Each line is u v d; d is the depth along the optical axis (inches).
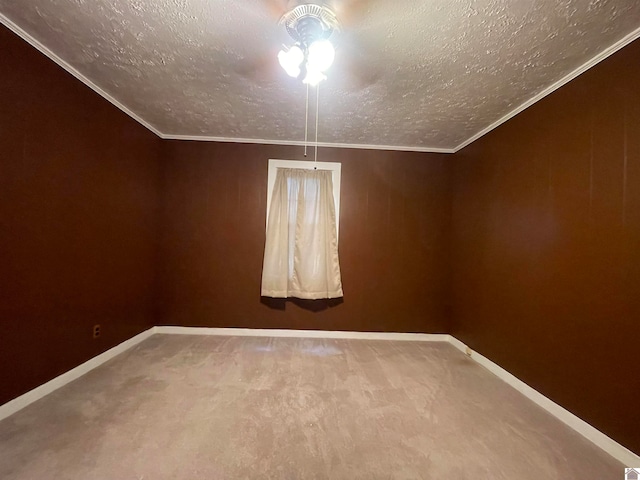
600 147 68.1
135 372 94.6
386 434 67.2
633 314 60.2
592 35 61.7
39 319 76.9
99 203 97.3
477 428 70.5
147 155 123.2
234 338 130.6
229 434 65.3
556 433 69.4
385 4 55.1
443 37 63.9
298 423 70.1
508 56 69.7
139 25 63.5
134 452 58.8
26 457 56.7
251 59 74.3
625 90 63.0
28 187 72.9
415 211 138.1
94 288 96.2
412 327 136.4
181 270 134.6
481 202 115.0
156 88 91.0
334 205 136.1
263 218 135.7
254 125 117.9
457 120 106.1
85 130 90.0
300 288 133.4
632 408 59.6
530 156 90.0
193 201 134.6
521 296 91.7
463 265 126.6
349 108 99.2
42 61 74.4
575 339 72.7
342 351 119.3
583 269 71.3
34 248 75.0
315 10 56.2
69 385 84.9
